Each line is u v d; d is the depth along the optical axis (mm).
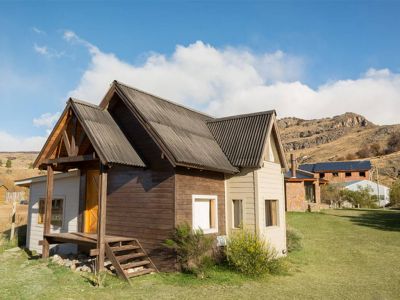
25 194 63719
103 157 10664
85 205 14250
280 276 11133
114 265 10359
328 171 66625
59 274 10438
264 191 13914
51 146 13039
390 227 23203
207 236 11680
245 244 11242
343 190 46625
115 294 8688
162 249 11305
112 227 12586
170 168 11555
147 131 11875
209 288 9398
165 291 9031
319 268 12625
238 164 13422
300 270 12195
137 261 11570
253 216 13297
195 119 15719
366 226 23750
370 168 64125
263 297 8703
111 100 13406
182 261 10883
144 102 13398
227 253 11812
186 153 11664
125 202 12453
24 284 9383
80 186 14523
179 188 11523
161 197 11602
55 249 14742
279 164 15727
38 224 16156
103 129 11969
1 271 11016
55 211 15477
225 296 8703
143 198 12016
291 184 34906
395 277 11242
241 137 14492
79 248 13773
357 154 117438
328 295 9078
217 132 15312
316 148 149625
